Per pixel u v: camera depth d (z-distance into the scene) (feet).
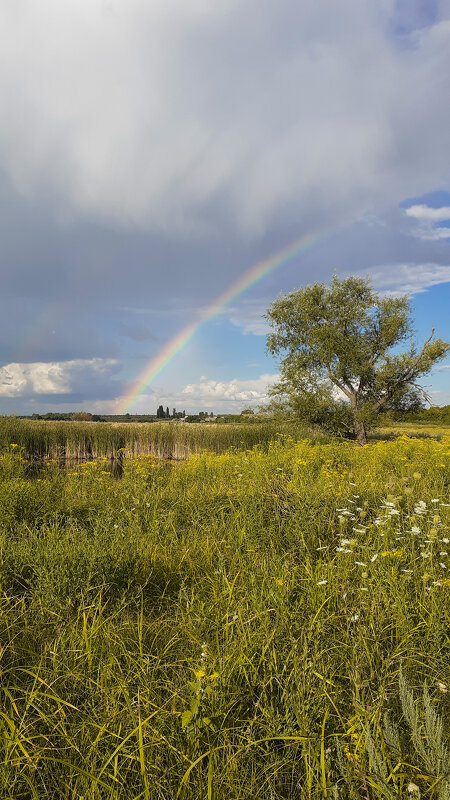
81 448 70.33
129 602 11.04
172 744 6.56
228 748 6.42
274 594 10.48
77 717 7.17
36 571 11.91
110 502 22.62
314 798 5.74
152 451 72.54
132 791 5.95
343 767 5.92
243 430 75.00
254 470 28.50
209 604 10.92
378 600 10.40
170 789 5.89
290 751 6.52
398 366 81.51
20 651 8.93
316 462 31.19
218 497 23.43
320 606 9.89
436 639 8.71
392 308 85.51
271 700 7.25
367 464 31.04
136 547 14.60
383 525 14.25
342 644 8.86
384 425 83.66
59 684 7.84
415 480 22.74
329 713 7.23
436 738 5.70
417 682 7.88
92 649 8.64
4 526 16.40
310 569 12.02
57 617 10.12
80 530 16.52
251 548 14.87
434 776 5.53
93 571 11.87
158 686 7.84
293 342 88.17
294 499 20.72
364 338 85.40
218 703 7.17
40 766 6.36
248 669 8.16
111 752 6.45
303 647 8.45
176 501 23.02
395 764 6.11
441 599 10.23
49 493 24.08
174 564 13.87
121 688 7.31
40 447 66.95
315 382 84.48
